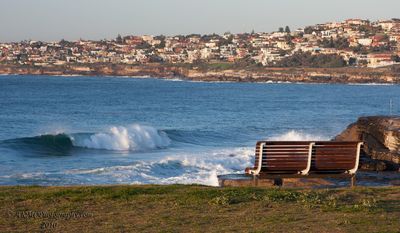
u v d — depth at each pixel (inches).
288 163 628.7
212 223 429.4
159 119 2736.2
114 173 983.6
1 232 407.5
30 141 1434.5
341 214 453.7
